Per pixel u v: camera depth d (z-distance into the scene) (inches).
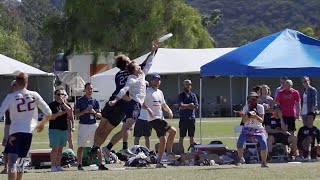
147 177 1273.4
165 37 1395.2
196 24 5949.8
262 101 1820.9
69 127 1717.5
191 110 1935.3
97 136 1320.1
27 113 1031.6
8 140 1029.2
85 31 5251.0
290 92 1819.6
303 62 1818.4
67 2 5310.0
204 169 1453.0
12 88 1195.9
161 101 1540.4
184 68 4311.0
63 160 1673.2
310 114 1781.5
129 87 1289.4
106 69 5315.0
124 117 1353.3
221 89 4820.4
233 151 1727.4
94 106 1557.6
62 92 1509.6
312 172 1338.6
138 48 5305.1
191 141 1945.1
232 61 1831.9
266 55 1829.5
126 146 1777.8
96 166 1601.9
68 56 5329.7
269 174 1305.4
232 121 3905.0
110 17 5285.4
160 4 5334.6
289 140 1780.3
